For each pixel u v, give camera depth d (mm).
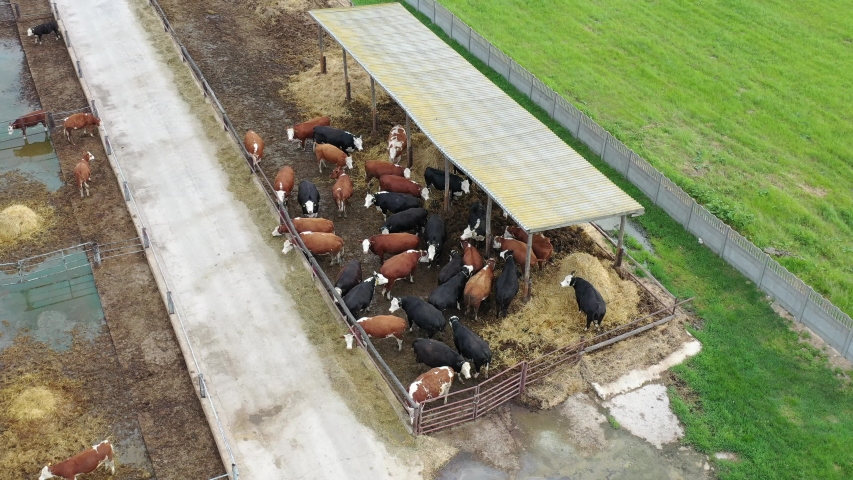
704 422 19172
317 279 22641
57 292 22578
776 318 22281
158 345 20703
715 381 20266
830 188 28000
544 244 23031
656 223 26078
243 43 36156
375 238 23188
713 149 30016
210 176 27000
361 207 26312
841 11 40562
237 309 21656
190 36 36375
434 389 18609
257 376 19641
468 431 18703
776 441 18672
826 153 29922
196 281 22562
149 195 25969
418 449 18062
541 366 20281
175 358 20328
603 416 19266
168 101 31125
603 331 21469
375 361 20234
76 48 34531
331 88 32562
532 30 38438
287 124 30391
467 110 25375
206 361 20016
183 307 21641
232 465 16922
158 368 20016
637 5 41250
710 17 40094
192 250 23719
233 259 23422
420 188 25797
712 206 26500
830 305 21156
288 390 19297
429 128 24156
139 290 22453
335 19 31172
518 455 18219
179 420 18688
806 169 29016
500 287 21547
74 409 18906
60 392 19297
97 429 18469
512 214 20562
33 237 24453
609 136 28344
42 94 31672
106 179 26859
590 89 33625
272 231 24578
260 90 32500
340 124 30375
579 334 21344
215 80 32969
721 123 31625
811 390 20062
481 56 35219
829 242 25344
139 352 20469
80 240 24344
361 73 33625
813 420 19203
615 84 34062
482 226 24438
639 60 36125
